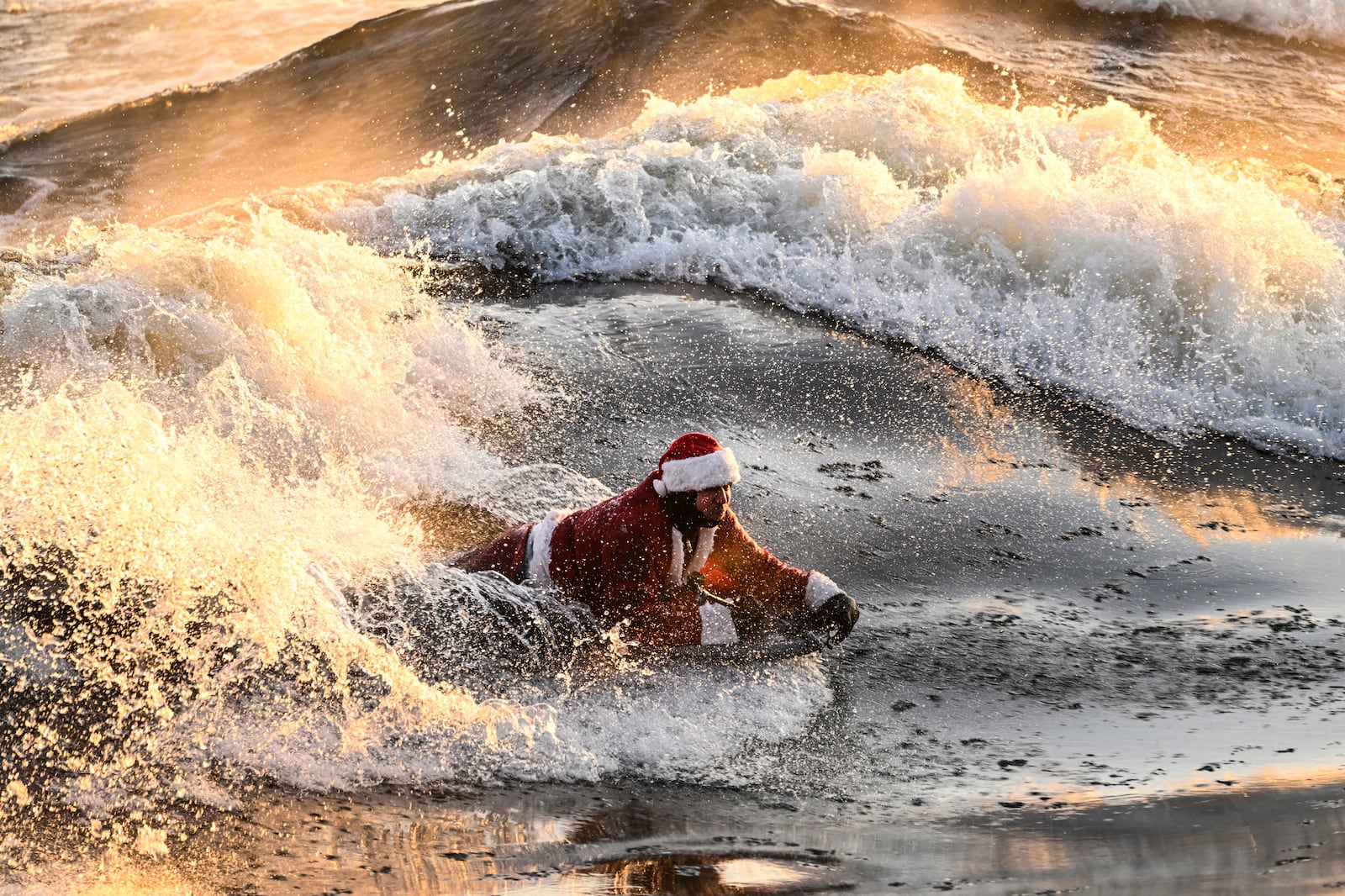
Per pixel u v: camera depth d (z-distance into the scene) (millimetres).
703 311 29688
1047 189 31531
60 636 13930
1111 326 28922
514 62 61312
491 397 23797
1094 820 11055
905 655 15695
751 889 9719
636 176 35312
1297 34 66000
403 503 19141
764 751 13188
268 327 23062
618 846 10742
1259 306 28359
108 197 51688
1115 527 20766
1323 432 25938
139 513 15914
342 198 35562
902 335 28891
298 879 10039
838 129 38812
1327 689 14984
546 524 15172
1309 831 10070
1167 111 54844
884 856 10438
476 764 12578
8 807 11219
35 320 22391
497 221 33969
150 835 10859
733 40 60969
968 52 61531
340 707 13305
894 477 21938
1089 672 15484
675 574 14531
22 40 79125
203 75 72188
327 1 86938
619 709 13734
